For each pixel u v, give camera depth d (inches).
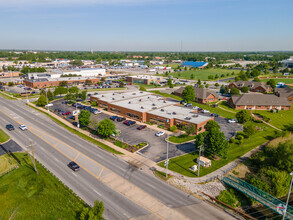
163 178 1916.8
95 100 4340.6
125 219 1438.2
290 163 2018.9
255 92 5570.9
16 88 6008.9
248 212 1668.3
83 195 1660.9
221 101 4788.4
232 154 2415.1
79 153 2327.8
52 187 1744.6
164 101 4094.5
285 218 1578.5
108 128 2613.2
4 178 1879.9
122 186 1786.4
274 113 3929.6
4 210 1528.1
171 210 1541.6
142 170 2034.9
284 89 5017.2
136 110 3420.3
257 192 1796.3
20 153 2304.4
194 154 2361.0
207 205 1627.7
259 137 2891.2
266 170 2012.8
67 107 4143.7
